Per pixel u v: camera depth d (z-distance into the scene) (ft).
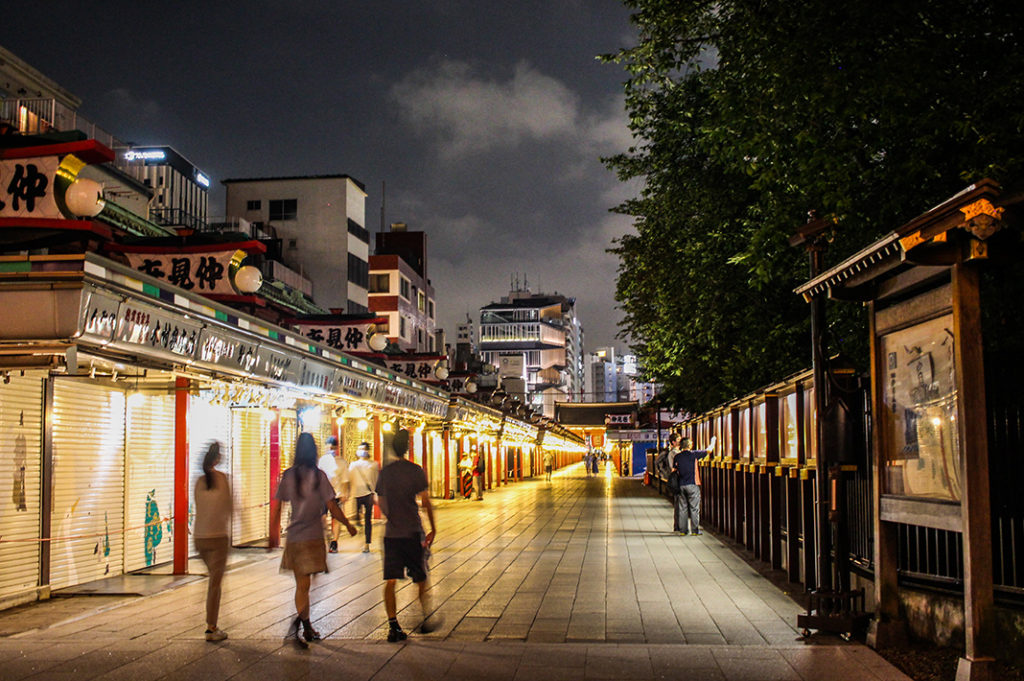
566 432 290.56
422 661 26.78
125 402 47.29
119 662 26.81
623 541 64.80
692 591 40.55
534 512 98.22
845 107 33.71
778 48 35.55
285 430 70.95
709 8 41.91
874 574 29.43
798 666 25.70
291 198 157.79
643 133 59.62
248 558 53.16
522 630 31.58
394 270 200.75
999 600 24.48
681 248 66.33
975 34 32.14
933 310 24.32
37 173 29.25
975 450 22.04
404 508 30.37
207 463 30.66
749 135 39.55
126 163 112.37
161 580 43.88
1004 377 25.11
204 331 38.83
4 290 27.99
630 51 46.01
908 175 34.47
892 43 32.83
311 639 29.50
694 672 25.18
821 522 30.81
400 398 81.71
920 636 27.63
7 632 31.48
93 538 43.57
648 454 179.42
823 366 31.55
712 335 64.49
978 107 32.01
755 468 50.96
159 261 44.21
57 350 29.07
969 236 22.25
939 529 24.58
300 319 78.13
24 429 38.19
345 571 47.70
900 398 26.63
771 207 43.34
